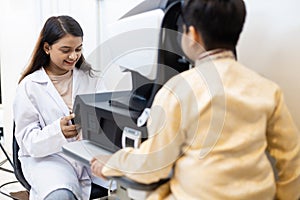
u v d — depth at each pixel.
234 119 0.98
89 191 1.75
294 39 1.26
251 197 0.99
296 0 1.24
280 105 1.04
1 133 3.25
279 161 1.10
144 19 1.17
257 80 1.03
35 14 2.64
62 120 1.58
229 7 0.98
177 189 1.02
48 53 1.74
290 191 1.13
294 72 1.27
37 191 1.63
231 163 0.97
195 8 1.00
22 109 1.69
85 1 2.30
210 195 0.96
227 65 1.00
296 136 1.09
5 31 2.93
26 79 1.75
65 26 1.67
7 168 2.79
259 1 1.33
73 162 1.73
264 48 1.34
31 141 1.63
